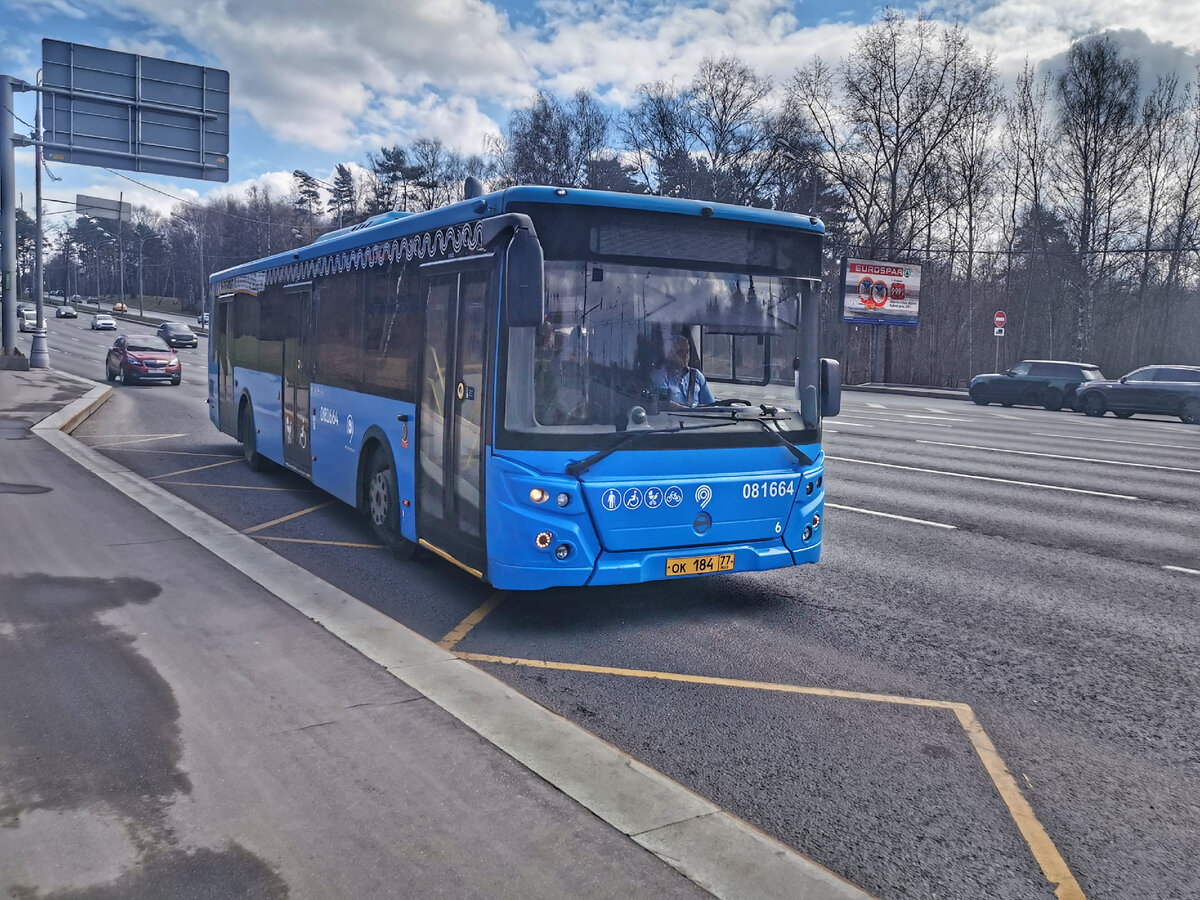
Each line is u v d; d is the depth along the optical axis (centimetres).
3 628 604
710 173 6206
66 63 2486
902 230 5366
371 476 910
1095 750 499
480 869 346
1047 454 1856
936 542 1014
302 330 1112
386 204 9512
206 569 762
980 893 363
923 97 5000
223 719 472
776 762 471
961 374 6053
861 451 1853
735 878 348
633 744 488
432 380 754
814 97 5234
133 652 566
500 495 639
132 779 407
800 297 723
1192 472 1625
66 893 325
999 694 575
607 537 643
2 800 388
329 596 696
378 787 405
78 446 1481
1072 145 4638
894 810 426
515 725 476
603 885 339
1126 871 382
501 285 641
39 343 3444
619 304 652
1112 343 5531
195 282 13912
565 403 637
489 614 712
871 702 556
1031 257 5303
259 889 330
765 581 836
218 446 1645
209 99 2634
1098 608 772
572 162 6731
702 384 683
